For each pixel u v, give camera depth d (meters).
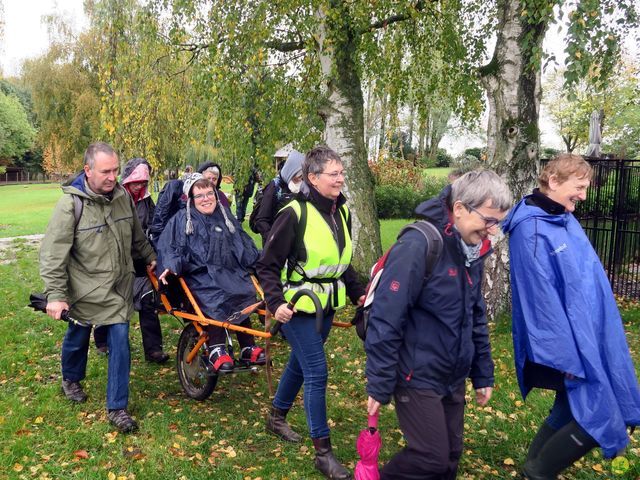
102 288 3.97
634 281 9.55
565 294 2.81
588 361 2.74
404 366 2.58
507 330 6.60
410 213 19.27
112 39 9.01
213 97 8.12
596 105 19.84
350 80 8.26
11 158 72.12
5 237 15.07
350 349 6.00
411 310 2.58
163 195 5.13
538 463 3.04
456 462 2.73
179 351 4.71
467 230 2.50
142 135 9.37
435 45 10.21
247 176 8.60
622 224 9.37
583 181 2.86
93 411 4.36
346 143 8.20
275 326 3.52
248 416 4.34
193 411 4.38
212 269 4.29
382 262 2.68
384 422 4.29
